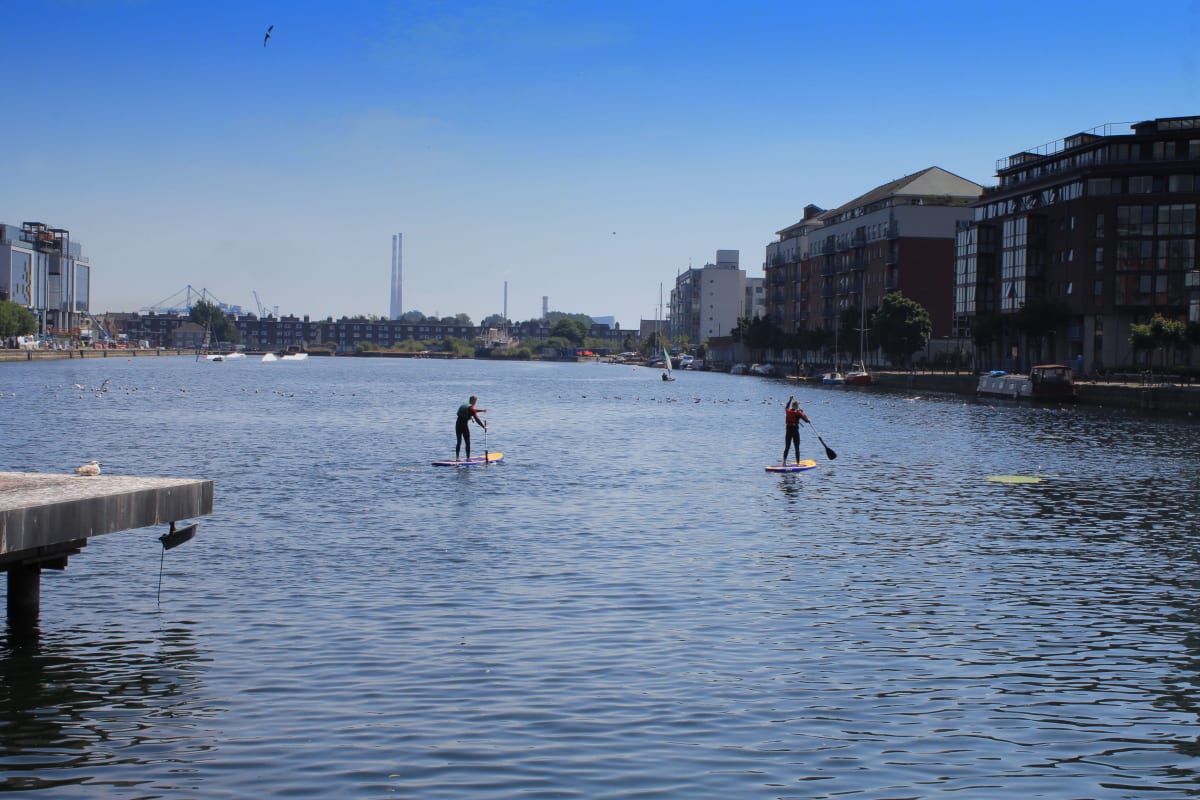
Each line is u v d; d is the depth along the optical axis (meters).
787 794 12.72
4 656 17.52
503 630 19.02
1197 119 110.88
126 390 113.00
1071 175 115.88
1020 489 38.94
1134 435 64.19
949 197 166.00
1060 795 12.88
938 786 13.05
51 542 18.34
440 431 64.44
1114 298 112.25
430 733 14.33
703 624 19.62
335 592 21.62
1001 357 135.00
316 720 14.78
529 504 33.81
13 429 62.69
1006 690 16.39
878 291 173.25
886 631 19.41
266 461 46.06
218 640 18.36
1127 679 16.98
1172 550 27.28
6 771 13.29
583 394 121.06
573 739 14.20
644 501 34.91
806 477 42.09
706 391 131.12
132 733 14.38
